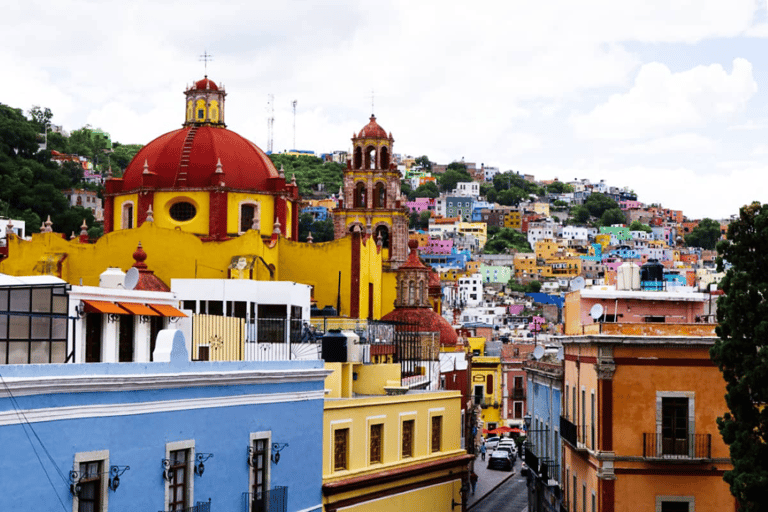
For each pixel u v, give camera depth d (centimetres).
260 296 4591
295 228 7312
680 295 5066
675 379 4297
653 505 4253
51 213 16500
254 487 3108
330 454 3597
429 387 5791
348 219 8762
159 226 6544
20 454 2209
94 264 6331
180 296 4544
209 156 6769
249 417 3069
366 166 8875
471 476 7906
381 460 3959
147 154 6931
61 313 2855
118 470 2502
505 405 12925
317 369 3431
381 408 3944
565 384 5362
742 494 3422
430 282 9269
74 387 2350
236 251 6272
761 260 3694
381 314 7969
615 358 4312
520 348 13175
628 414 4291
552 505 5809
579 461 4847
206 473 2861
